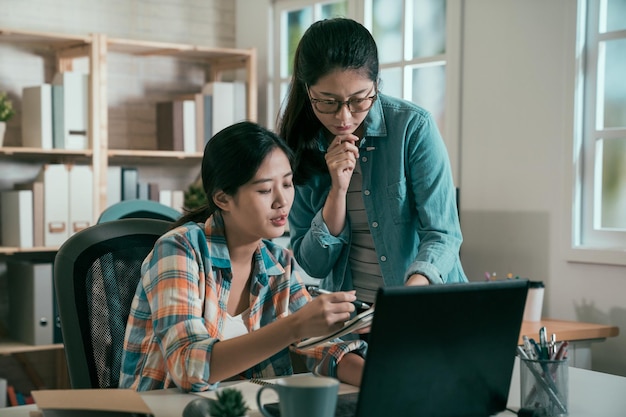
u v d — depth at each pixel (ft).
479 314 4.23
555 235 11.07
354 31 5.86
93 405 4.17
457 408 4.31
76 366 5.50
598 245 10.83
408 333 3.99
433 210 6.45
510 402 4.83
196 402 4.36
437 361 4.15
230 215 5.28
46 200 13.06
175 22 15.51
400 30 13.33
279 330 4.65
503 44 11.68
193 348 4.76
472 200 12.10
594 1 10.81
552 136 11.10
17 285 13.33
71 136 13.35
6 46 13.69
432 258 6.08
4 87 13.69
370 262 6.89
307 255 6.86
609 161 10.82
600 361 10.61
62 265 5.62
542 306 11.25
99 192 13.46
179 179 15.60
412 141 6.50
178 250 5.16
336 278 7.06
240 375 5.59
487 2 11.87
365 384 3.95
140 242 6.03
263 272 5.56
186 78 15.71
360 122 6.19
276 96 15.57
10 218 13.19
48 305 12.91
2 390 12.84
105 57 13.44
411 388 4.10
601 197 10.91
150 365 5.16
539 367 4.45
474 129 12.08
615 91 10.77
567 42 10.91
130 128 15.03
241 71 16.02
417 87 13.07
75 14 14.35
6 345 12.87
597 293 10.63
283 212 5.17
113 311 5.73
